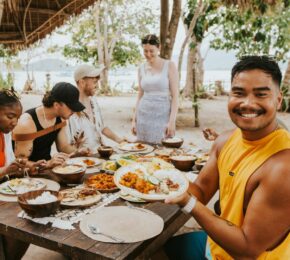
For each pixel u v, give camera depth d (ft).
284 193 4.47
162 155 10.14
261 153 4.91
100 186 7.40
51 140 10.15
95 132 11.93
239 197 4.98
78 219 5.99
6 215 6.11
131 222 5.92
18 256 7.87
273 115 4.83
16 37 18.01
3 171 7.50
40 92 67.46
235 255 4.76
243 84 4.77
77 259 5.17
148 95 13.34
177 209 6.57
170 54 25.81
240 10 26.58
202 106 49.21
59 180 7.96
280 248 4.75
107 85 71.46
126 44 84.79
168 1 25.18
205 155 9.95
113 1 75.36
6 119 7.73
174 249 6.95
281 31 45.39
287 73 44.55
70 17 16.83
